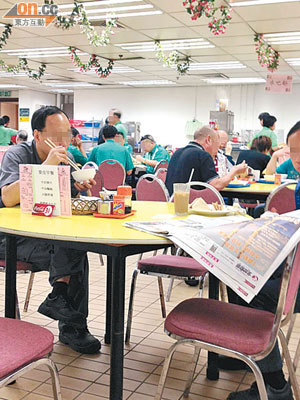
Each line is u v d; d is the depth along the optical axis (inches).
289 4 245.1
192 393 82.1
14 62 439.5
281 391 71.4
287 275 54.4
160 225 70.1
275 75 316.2
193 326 60.7
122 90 601.9
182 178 138.6
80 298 95.0
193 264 96.7
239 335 58.3
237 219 79.1
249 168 181.9
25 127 653.3
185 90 569.9
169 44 346.6
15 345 54.2
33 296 132.3
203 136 144.6
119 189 83.7
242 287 52.5
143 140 295.3
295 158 82.0
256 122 542.3
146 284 149.7
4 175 91.4
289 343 102.8
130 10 261.4
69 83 572.7
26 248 90.2
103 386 83.8
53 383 57.7
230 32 306.3
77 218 79.3
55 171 79.7
